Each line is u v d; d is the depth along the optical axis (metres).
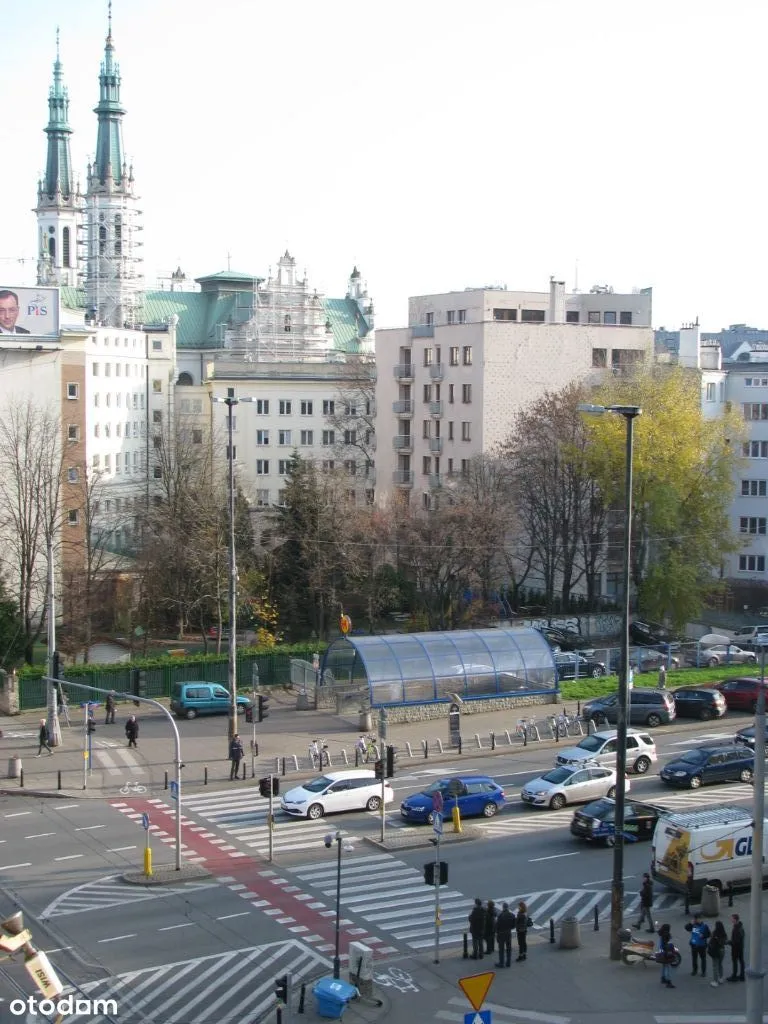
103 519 112.06
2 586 82.00
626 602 35.44
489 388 106.06
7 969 33.88
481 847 45.25
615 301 123.44
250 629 92.12
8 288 103.19
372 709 65.12
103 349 140.88
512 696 68.50
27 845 45.59
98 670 70.50
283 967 34.16
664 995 32.34
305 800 48.97
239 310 175.38
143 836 46.69
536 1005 31.69
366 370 129.38
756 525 106.88
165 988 32.62
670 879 39.28
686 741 61.91
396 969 34.06
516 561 102.62
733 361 138.25
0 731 63.53
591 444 86.62
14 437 91.19
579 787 50.66
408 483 115.12
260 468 151.88
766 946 35.66
